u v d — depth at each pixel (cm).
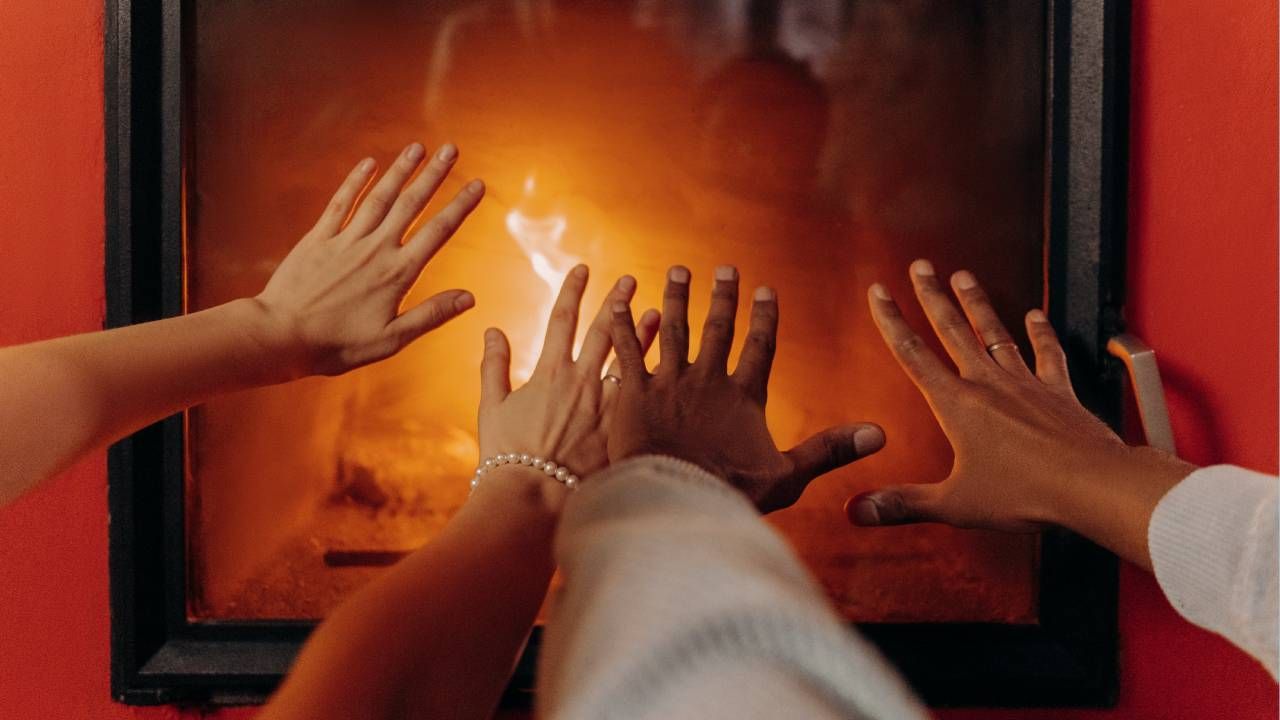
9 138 84
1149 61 84
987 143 85
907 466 86
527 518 71
